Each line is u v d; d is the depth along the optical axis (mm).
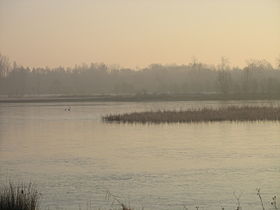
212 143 49000
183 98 152375
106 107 127500
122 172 34125
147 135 58094
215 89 173625
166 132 60875
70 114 102938
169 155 41562
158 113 80125
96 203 25469
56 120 87312
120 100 167500
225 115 75562
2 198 20281
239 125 67312
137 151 44719
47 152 45312
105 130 66000
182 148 45906
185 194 27141
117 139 55000
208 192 27484
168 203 25297
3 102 172625
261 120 74375
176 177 31875
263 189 27812
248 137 53062
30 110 122688
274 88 130625
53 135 61812
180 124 71688
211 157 39719
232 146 46250
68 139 56688
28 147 49531
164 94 174000
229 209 23906
